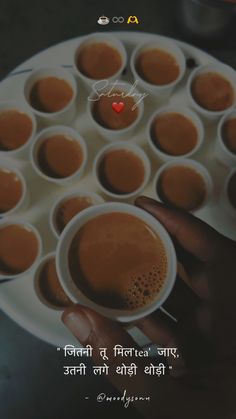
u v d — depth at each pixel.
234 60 0.63
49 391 0.53
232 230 0.52
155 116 0.54
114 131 0.53
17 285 0.49
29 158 0.54
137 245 0.39
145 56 0.57
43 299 0.48
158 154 0.53
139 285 0.38
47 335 0.48
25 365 0.53
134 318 0.36
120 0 0.64
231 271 0.42
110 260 0.39
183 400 0.35
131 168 0.53
